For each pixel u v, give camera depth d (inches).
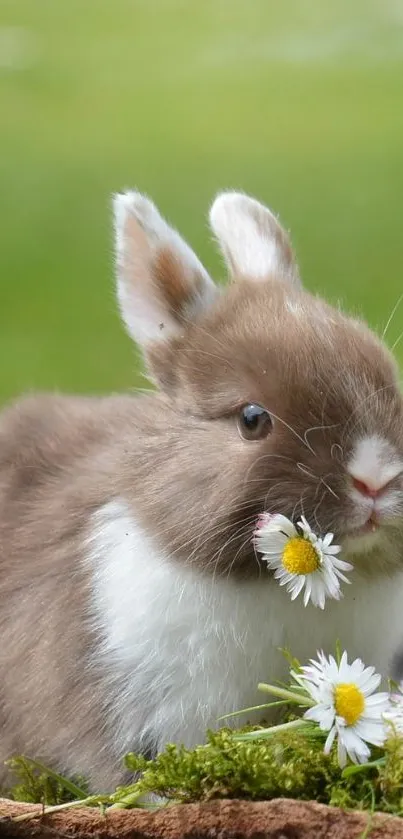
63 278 115.5
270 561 72.5
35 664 74.3
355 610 73.4
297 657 73.4
